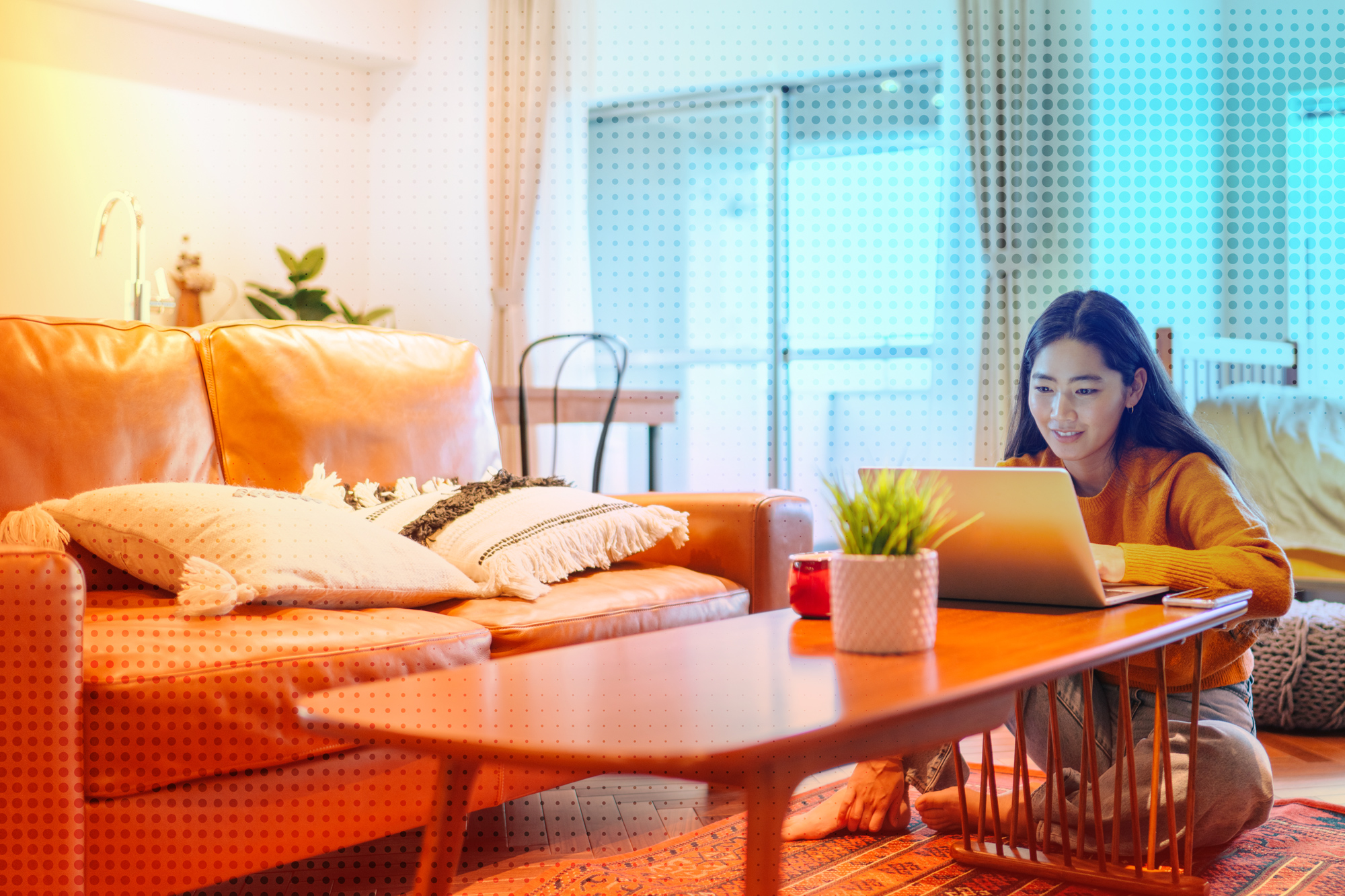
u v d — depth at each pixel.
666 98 4.58
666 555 2.11
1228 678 1.54
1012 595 1.31
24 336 1.64
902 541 1.04
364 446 2.02
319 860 1.41
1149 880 1.36
